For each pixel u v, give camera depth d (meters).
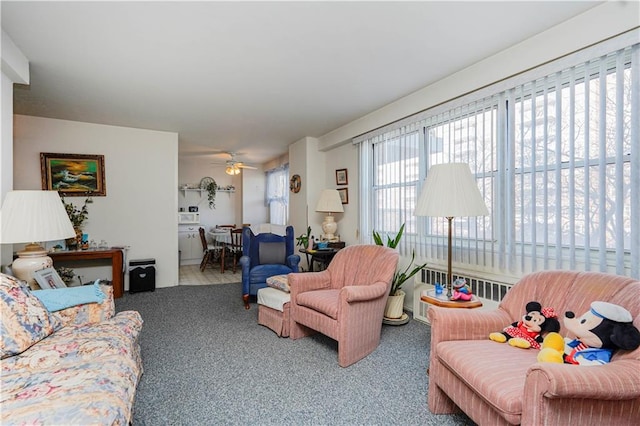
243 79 2.96
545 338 1.56
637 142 1.81
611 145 1.95
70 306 1.89
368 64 2.67
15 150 3.97
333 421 1.72
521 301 1.84
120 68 2.71
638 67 1.80
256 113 3.96
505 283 2.46
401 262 3.64
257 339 2.82
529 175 2.36
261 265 4.04
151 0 1.83
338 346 2.44
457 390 1.54
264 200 8.09
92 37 2.22
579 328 1.38
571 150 2.10
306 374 2.21
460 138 2.92
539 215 2.31
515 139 2.45
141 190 4.66
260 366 2.32
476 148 2.75
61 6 1.88
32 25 2.07
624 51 1.86
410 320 3.32
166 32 2.17
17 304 1.54
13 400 1.11
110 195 4.48
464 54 2.51
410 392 2.00
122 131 4.54
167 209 4.84
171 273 4.89
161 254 4.81
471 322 1.76
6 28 2.10
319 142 5.20
